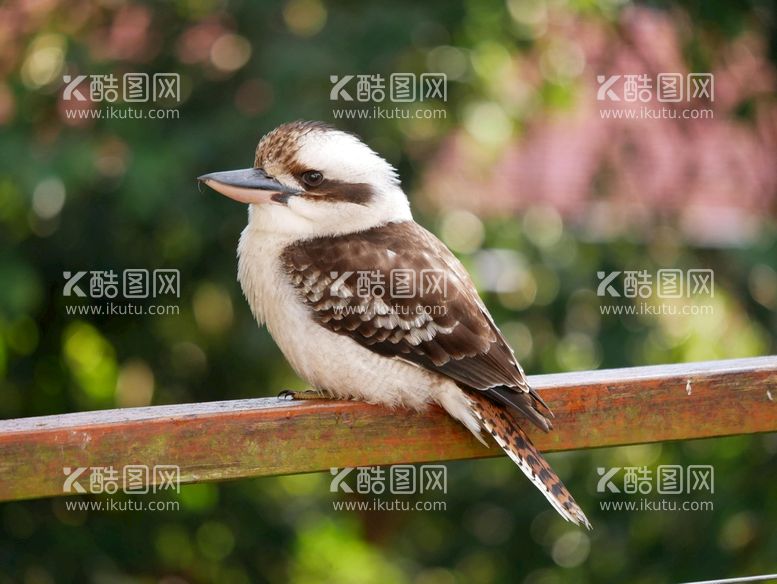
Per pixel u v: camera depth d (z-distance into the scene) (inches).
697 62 379.9
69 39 347.3
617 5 386.3
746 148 483.5
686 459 398.6
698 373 205.2
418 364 220.4
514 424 211.8
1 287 332.5
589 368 400.2
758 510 384.8
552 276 390.9
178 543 399.2
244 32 348.8
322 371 228.8
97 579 379.9
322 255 232.2
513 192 517.0
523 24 373.4
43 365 389.1
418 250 235.1
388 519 499.2
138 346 389.7
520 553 441.4
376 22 340.2
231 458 189.5
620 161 418.3
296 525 422.6
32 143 329.7
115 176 339.6
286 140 240.5
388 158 361.1
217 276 367.9
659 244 399.9
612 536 412.8
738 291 398.0
